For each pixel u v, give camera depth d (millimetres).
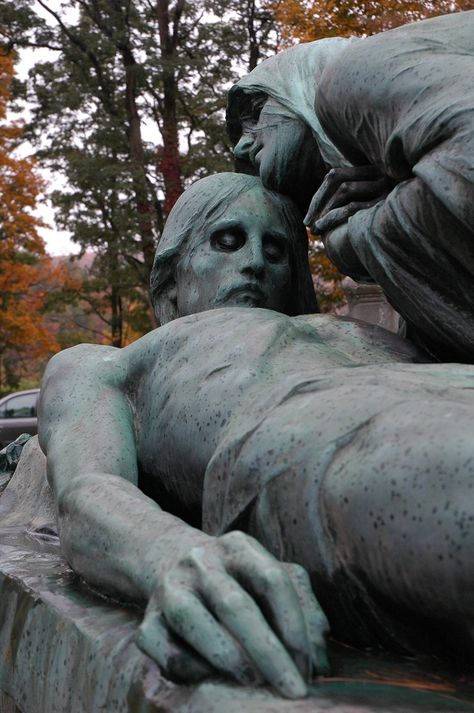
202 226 2957
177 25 21594
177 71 21141
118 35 21031
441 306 2281
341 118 2389
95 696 1604
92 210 21969
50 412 2406
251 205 2967
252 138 3158
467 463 1338
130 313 25547
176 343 2385
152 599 1452
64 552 1994
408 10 8672
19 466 3400
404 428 1472
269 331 2256
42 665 1884
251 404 1938
